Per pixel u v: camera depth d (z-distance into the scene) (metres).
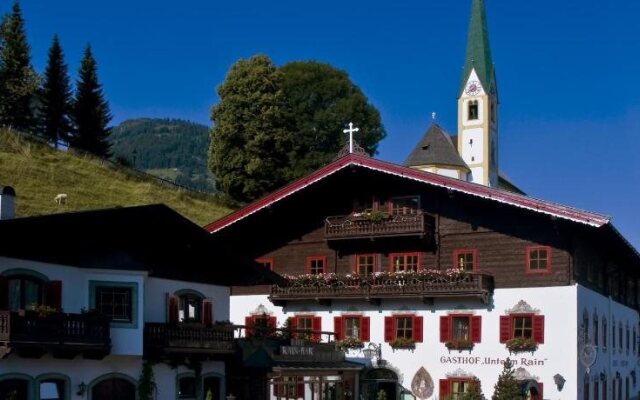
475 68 103.62
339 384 41.06
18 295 26.61
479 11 104.69
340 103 82.25
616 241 43.16
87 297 28.61
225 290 35.72
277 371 34.75
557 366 38.06
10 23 79.75
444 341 40.56
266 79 75.00
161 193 69.44
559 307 38.38
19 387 26.05
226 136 74.75
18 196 57.81
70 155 68.62
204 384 33.22
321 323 43.62
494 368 39.34
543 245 39.06
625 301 52.62
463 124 103.94
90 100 83.19
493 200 39.62
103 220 29.33
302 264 44.62
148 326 29.73
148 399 30.00
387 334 41.94
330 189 44.22
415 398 40.84
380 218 41.88
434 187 41.78
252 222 45.59
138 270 29.22
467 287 39.47
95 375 28.52
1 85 76.25
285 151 75.38
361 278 42.03
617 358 48.16
